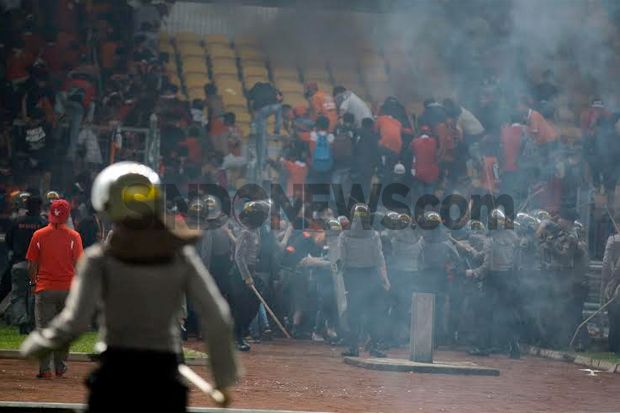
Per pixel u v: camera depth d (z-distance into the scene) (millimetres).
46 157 81250
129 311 18250
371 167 83750
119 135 81625
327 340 67750
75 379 44125
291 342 67188
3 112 84250
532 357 64125
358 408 40000
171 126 85062
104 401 18141
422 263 64562
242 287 59781
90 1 95500
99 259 18281
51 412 34875
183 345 60312
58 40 91250
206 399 40219
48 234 42938
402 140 85812
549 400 44688
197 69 108125
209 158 84062
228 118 86688
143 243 18312
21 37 89438
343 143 83250
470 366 54438
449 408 41094
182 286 18500
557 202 82250
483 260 62969
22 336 58438
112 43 94562
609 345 65500
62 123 82438
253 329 66312
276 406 39438
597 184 85312
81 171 80375
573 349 66000
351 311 56969
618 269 64875
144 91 88938
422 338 54969
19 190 78250
